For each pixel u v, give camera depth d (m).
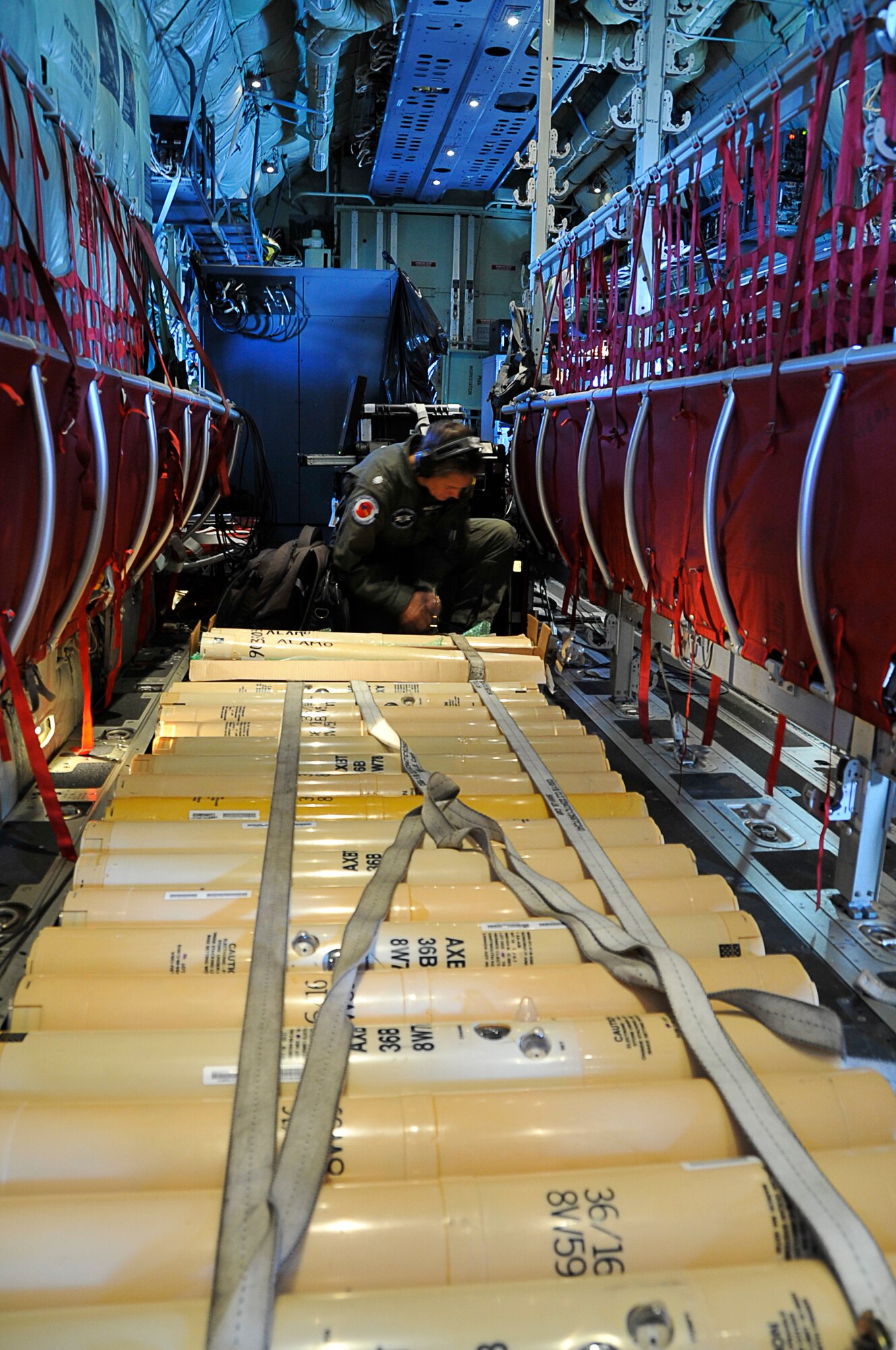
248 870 1.90
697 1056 1.35
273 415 6.55
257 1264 1.00
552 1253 1.09
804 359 2.01
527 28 6.40
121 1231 1.08
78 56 3.08
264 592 4.15
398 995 1.52
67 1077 1.34
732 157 2.44
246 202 7.97
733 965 1.64
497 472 5.19
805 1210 1.09
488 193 11.80
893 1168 1.20
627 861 2.00
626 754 3.35
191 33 4.98
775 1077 1.37
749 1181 1.15
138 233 3.63
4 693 2.52
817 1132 1.30
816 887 2.40
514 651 3.53
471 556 4.41
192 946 1.64
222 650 3.35
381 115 9.42
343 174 11.92
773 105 2.21
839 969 2.03
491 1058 1.38
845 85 2.17
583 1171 1.18
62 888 2.27
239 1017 1.50
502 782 2.38
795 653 2.22
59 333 2.19
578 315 4.06
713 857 2.57
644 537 3.12
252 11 5.68
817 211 2.08
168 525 3.79
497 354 10.95
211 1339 0.95
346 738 2.64
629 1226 1.11
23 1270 1.06
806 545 1.98
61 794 2.80
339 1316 0.99
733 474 2.42
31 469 2.06
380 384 6.53
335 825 2.06
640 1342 0.97
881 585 1.83
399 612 4.06
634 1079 1.38
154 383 3.24
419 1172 1.21
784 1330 0.99
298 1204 1.09
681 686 4.18
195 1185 1.19
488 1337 0.97
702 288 4.06
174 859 1.90
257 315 6.43
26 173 2.39
